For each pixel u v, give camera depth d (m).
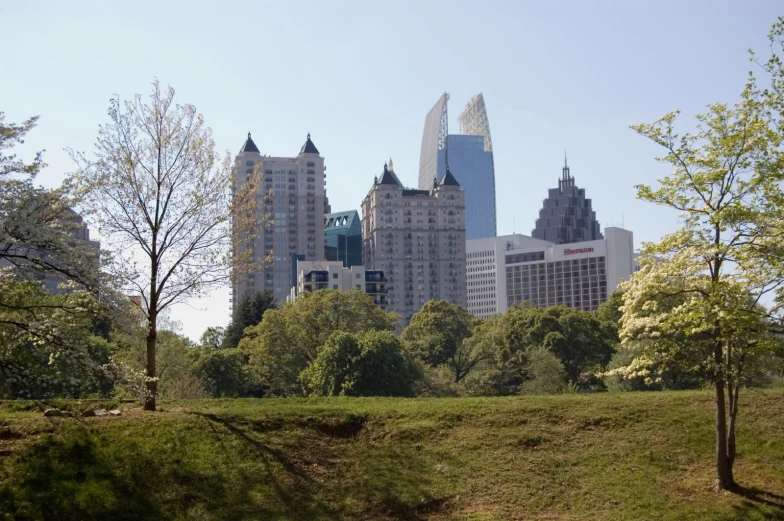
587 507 24.06
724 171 22.98
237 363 87.94
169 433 26.48
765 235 22.52
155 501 22.80
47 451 24.00
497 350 93.69
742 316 22.20
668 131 23.86
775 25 23.00
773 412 30.14
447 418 30.42
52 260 23.47
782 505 23.12
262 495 24.00
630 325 24.56
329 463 26.77
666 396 32.97
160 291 29.14
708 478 25.38
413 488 25.12
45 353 24.14
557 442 28.41
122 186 28.41
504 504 24.31
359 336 78.38
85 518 21.39
